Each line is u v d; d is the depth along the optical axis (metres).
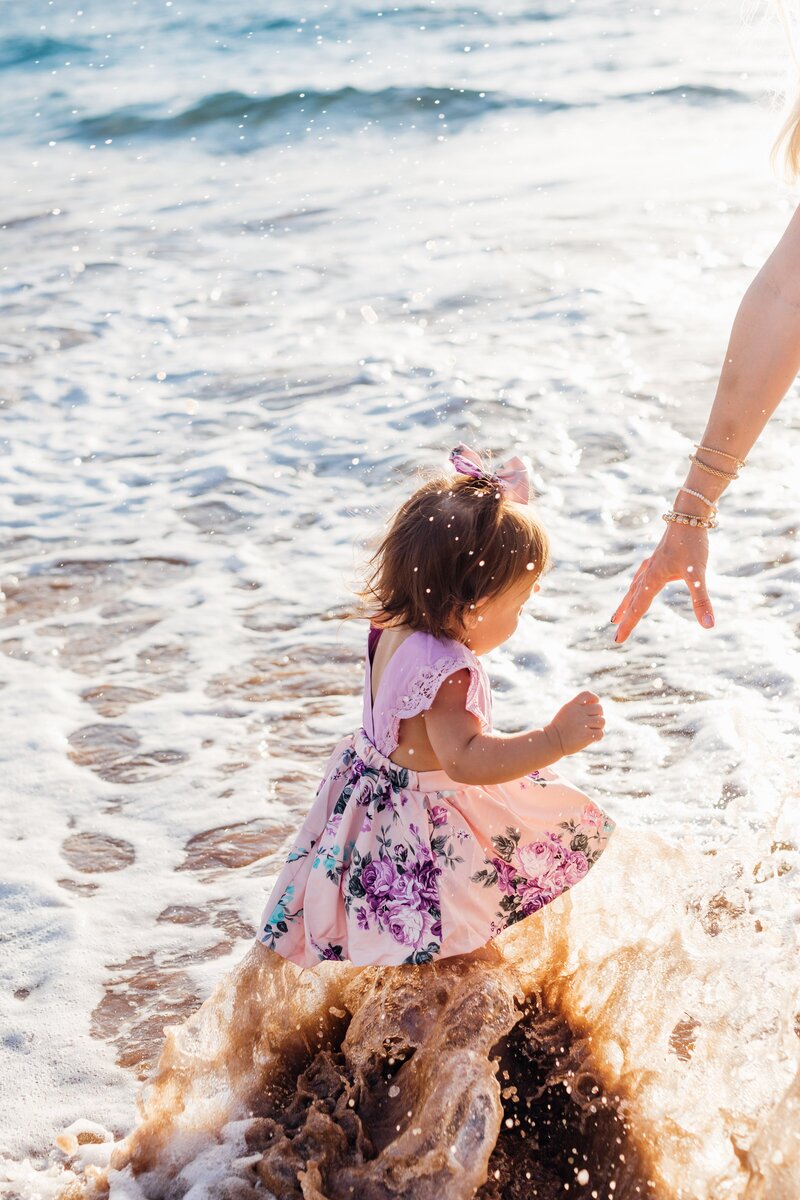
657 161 12.04
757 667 4.10
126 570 5.35
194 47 21.16
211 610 4.96
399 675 2.52
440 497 2.57
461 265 9.32
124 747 4.01
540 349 7.55
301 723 4.13
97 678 4.49
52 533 5.75
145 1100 2.39
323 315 8.55
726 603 4.57
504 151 13.16
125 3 25.14
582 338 7.67
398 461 6.19
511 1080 2.38
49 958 2.99
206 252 10.27
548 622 4.61
